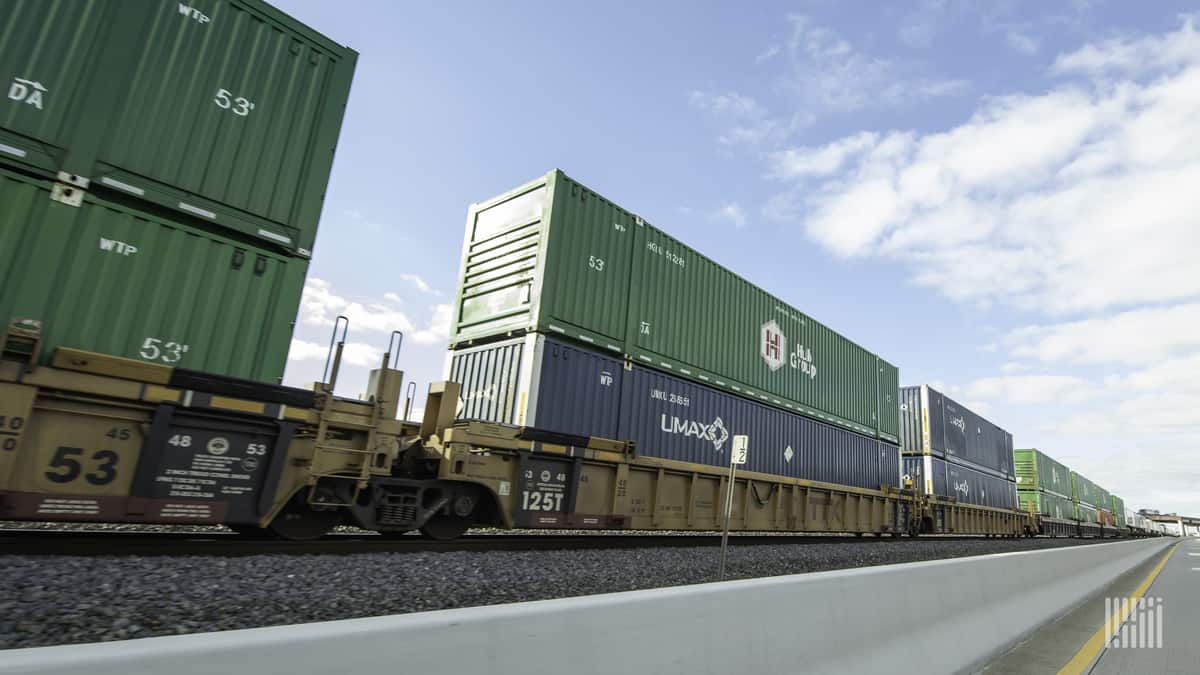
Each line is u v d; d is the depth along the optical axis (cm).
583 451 880
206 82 631
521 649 161
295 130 692
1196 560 1998
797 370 1548
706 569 752
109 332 548
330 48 735
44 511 477
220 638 113
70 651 95
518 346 973
